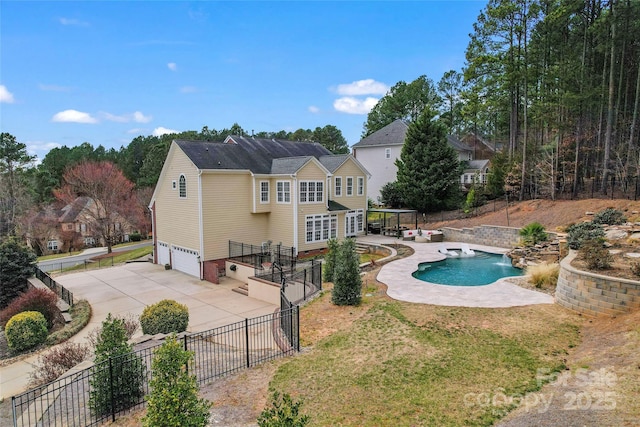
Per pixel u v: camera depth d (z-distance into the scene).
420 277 17.20
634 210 20.42
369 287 14.90
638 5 22.53
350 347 9.10
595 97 25.78
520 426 5.50
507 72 29.45
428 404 6.42
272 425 4.36
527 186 29.84
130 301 17.08
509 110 34.97
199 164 20.97
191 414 5.45
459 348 8.59
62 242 45.59
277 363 8.68
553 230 22.17
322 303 13.17
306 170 23.11
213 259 21.52
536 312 10.95
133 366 7.36
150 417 5.28
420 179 33.31
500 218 27.36
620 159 24.11
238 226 22.58
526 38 28.17
